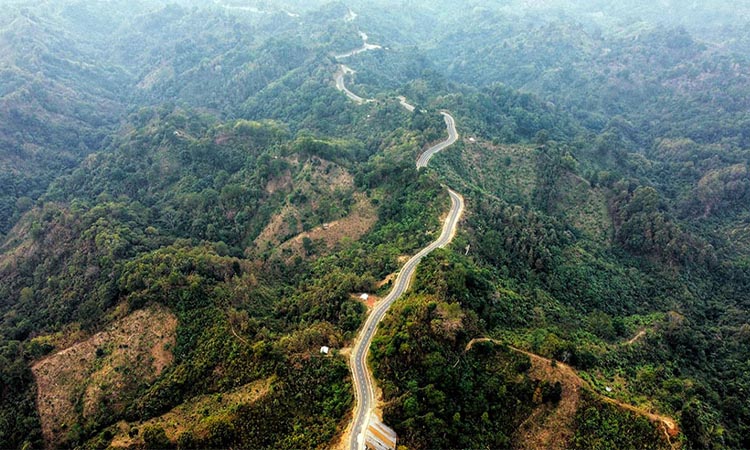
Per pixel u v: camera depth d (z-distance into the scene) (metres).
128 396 101.50
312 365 93.06
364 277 120.25
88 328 116.94
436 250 121.88
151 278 118.69
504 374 91.94
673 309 147.75
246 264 142.38
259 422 83.50
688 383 103.62
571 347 96.44
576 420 87.00
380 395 87.12
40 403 103.06
